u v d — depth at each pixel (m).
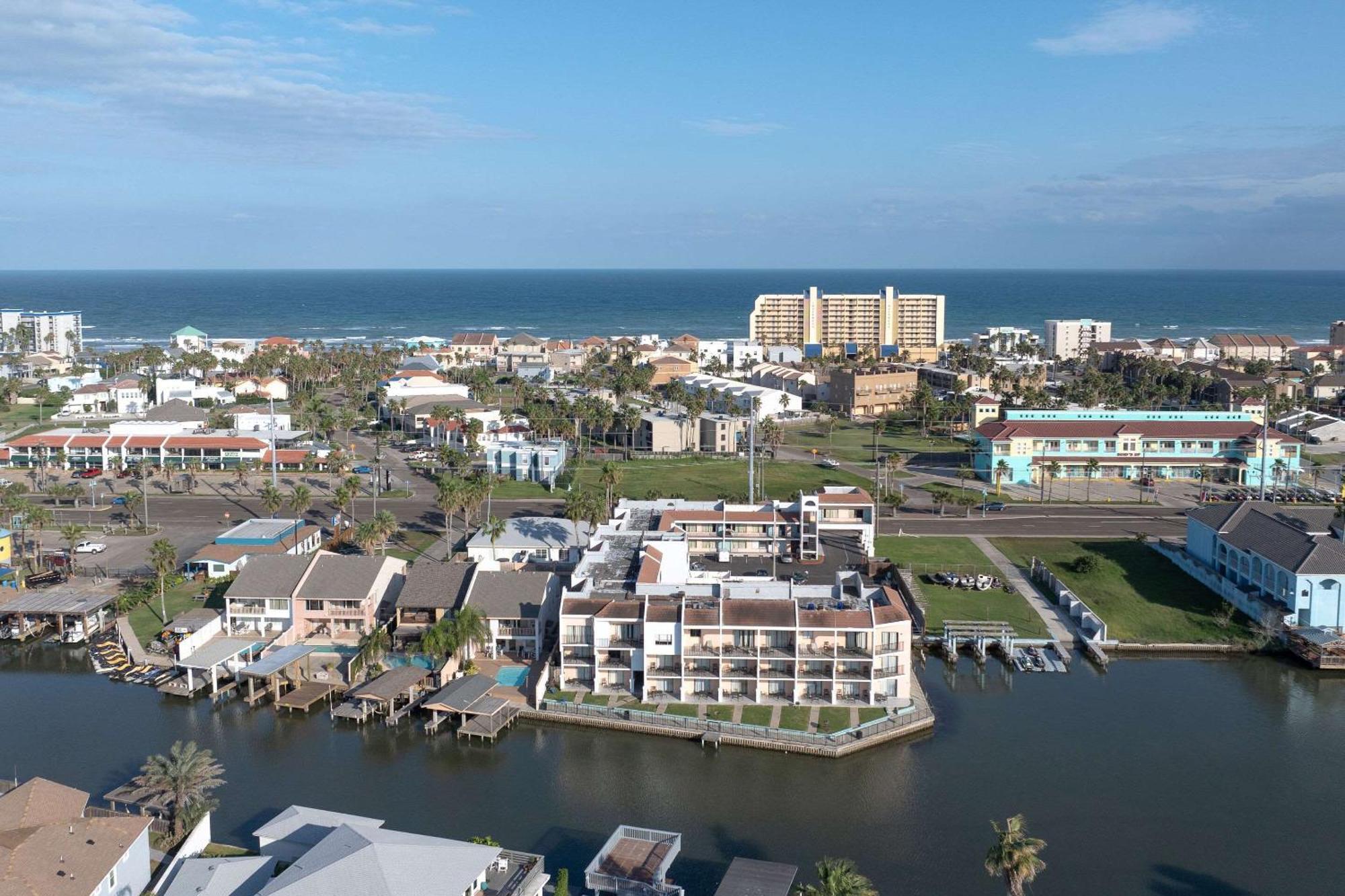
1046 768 98.12
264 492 166.00
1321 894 78.81
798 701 108.44
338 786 93.94
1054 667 121.50
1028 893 78.25
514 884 75.25
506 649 122.06
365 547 145.12
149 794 84.94
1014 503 192.75
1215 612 133.12
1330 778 96.38
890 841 85.31
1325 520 142.00
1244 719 108.75
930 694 115.19
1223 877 80.94
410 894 68.31
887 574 151.12
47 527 172.50
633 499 190.00
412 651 116.56
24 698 112.69
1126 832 87.06
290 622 125.25
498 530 151.50
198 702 111.75
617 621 110.62
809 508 157.25
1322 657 120.75
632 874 77.25
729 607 110.56
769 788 94.00
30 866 68.06
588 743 102.81
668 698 109.88
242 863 73.94
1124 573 149.38
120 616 133.12
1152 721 108.31
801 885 77.69
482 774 96.50
